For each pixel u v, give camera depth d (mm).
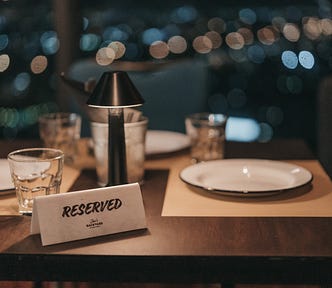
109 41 2936
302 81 3111
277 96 3191
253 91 3152
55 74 3041
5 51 2992
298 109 3281
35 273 1097
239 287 1377
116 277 1093
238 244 1117
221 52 3051
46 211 1132
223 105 3133
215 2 2881
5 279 1104
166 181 1521
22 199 1291
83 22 3031
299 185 1364
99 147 1476
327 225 1214
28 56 3041
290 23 2924
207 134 1733
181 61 2488
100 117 1494
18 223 1244
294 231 1181
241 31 2920
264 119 3209
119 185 1260
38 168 1285
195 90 2428
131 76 2424
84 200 1160
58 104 3012
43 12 3008
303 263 1062
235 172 1540
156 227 1210
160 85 2426
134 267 1084
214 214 1281
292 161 1729
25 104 3082
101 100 1325
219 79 3107
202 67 2447
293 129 3307
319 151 2268
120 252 1091
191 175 1479
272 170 1542
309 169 1640
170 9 2893
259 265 1068
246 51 3025
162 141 1898
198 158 1744
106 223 1175
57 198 1142
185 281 1088
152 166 1669
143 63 2447
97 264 1086
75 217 1152
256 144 1956
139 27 2906
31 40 3021
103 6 2973
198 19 2881
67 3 2982
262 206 1332
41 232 1123
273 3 2910
